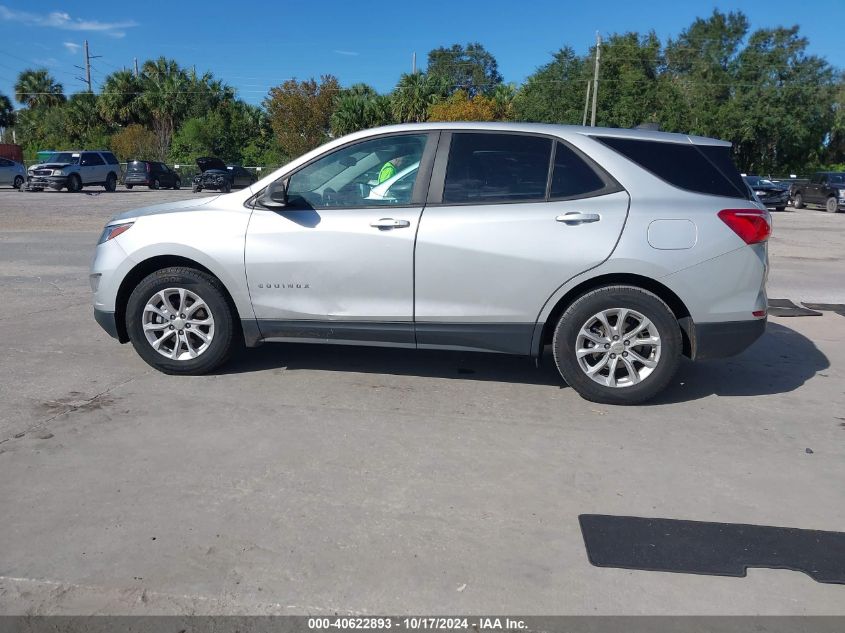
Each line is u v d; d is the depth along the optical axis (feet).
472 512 11.14
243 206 16.62
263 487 11.77
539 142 15.84
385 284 15.89
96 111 201.87
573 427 14.60
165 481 11.91
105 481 11.87
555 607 8.95
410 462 12.81
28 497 11.30
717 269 15.17
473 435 14.08
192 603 8.88
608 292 15.35
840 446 13.94
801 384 17.72
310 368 18.12
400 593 9.14
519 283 15.40
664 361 15.47
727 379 18.03
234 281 16.43
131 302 16.93
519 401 16.06
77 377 17.08
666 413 15.51
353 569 9.61
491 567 9.72
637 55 157.69
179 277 16.75
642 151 15.65
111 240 17.15
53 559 9.68
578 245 15.14
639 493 11.85
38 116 217.56
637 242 15.03
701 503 11.57
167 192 113.29
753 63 159.63
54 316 23.31
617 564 9.83
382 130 16.43
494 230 15.38
